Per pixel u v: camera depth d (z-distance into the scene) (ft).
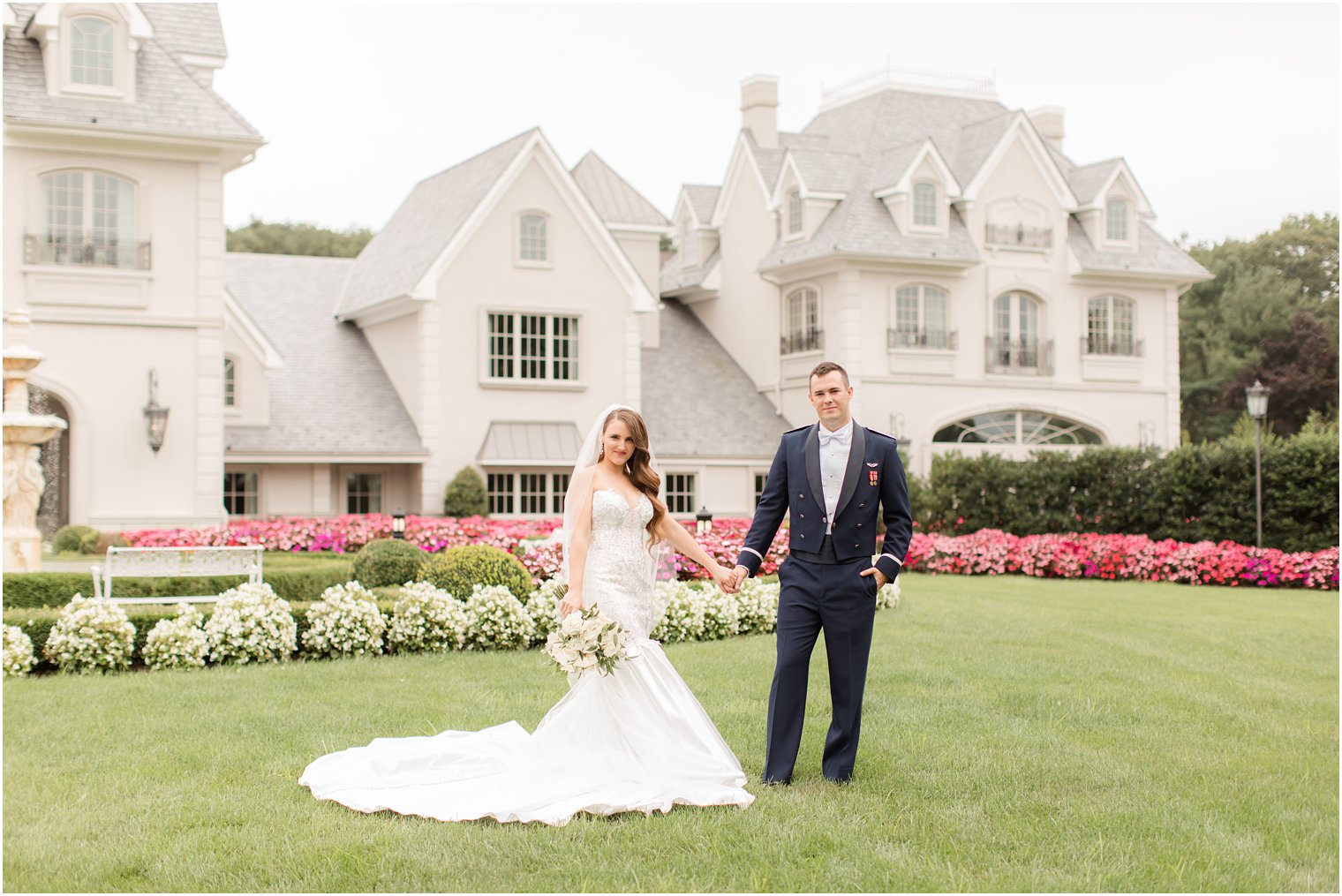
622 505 22.52
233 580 46.83
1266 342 175.11
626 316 98.27
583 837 19.12
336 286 108.68
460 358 92.53
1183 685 33.14
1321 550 71.82
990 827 20.11
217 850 18.61
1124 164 112.16
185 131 74.13
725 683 32.50
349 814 20.47
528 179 94.79
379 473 94.63
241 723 27.20
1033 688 32.35
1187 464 77.71
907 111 116.16
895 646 39.63
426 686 32.19
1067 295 110.01
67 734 26.04
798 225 107.34
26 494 49.06
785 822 19.95
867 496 22.53
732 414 108.78
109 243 74.49
